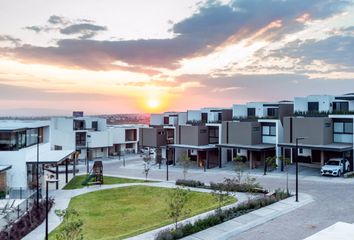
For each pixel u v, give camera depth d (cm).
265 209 2314
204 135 4922
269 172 3925
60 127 6681
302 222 2044
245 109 4847
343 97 4119
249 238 1834
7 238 2120
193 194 3083
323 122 3800
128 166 5416
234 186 2998
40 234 2267
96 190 3622
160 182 3816
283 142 4175
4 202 2741
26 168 3519
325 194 2714
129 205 3042
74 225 1694
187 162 4109
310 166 4047
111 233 2322
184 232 1930
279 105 4362
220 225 2045
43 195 3334
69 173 4884
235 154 4675
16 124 3891
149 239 1939
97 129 7075
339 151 3572
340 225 1192
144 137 5547
